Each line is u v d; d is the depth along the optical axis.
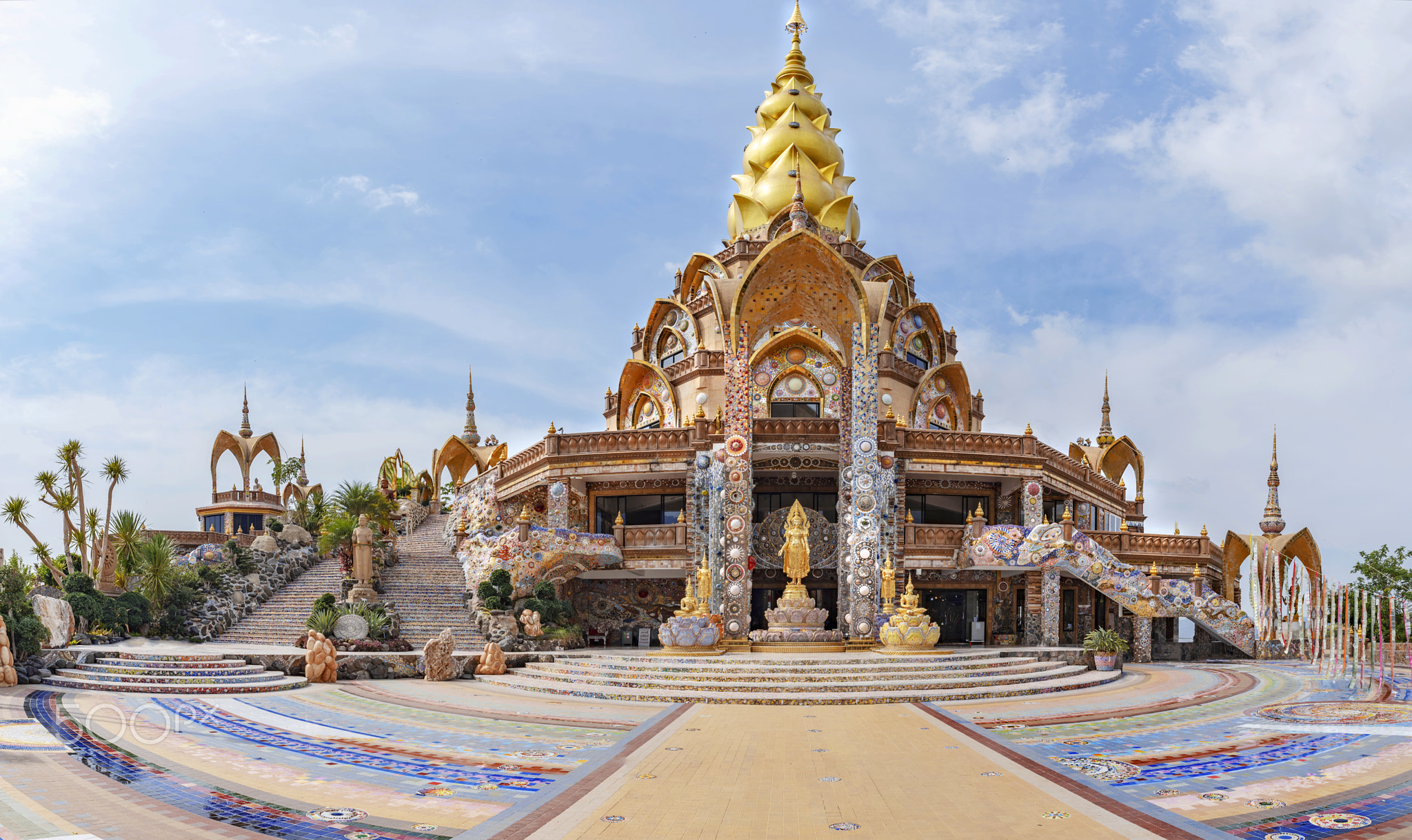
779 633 33.97
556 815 12.16
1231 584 48.94
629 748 17.23
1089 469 48.28
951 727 20.03
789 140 52.66
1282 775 14.77
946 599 40.72
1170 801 12.93
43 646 27.94
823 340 40.69
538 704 23.61
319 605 33.16
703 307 47.03
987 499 42.66
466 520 50.12
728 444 36.00
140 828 11.27
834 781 14.32
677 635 31.31
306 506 47.81
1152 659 41.31
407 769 15.03
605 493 42.53
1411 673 29.92
